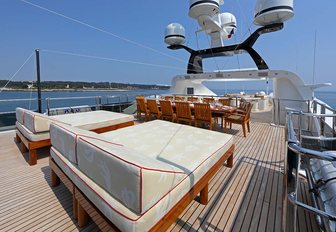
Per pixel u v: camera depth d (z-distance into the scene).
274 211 1.63
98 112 4.52
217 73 6.77
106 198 1.12
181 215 1.58
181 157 1.75
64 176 1.65
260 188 2.01
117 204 1.06
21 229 1.40
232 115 4.52
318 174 1.46
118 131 2.68
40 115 2.60
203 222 1.50
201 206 1.70
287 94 5.46
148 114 5.32
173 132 2.63
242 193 1.92
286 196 1.13
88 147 1.30
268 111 8.37
